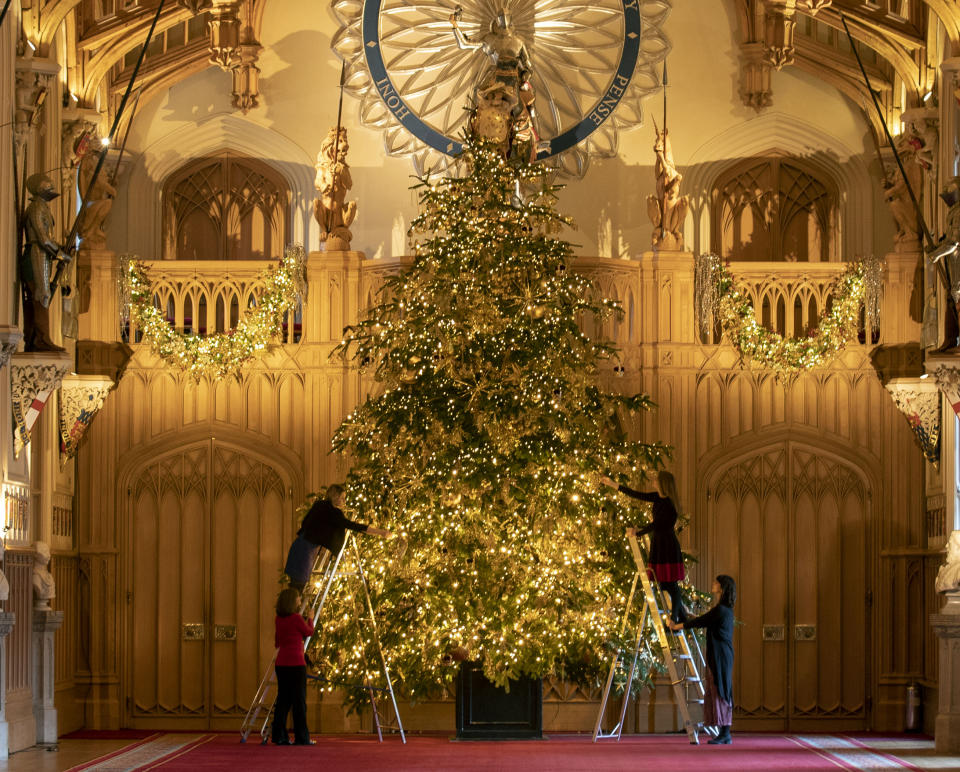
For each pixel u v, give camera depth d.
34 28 16.14
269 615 18.98
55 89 17.44
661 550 14.71
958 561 15.52
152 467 19.20
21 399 15.23
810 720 18.83
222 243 20.77
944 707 14.94
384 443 16.41
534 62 20.62
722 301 19.05
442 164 20.62
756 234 20.77
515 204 18.06
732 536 19.02
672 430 18.97
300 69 20.70
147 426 19.16
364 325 16.81
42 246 15.37
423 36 20.69
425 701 18.50
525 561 16.05
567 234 20.50
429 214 17.16
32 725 15.45
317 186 19.42
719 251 20.72
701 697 15.06
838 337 18.91
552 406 15.87
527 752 12.45
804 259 20.72
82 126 18.14
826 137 20.50
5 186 14.80
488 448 15.88
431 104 20.67
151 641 19.00
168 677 18.94
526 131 18.89
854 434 19.05
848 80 20.05
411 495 16.16
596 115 20.59
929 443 17.94
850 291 18.84
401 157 20.64
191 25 20.48
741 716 18.84
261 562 19.06
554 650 15.38
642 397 16.78
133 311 18.94
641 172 20.62
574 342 16.34
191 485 19.19
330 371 19.06
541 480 15.78
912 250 18.88
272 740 13.52
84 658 18.81
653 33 20.55
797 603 18.98
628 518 16.67
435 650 15.91
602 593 16.33
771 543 19.03
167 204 20.77
